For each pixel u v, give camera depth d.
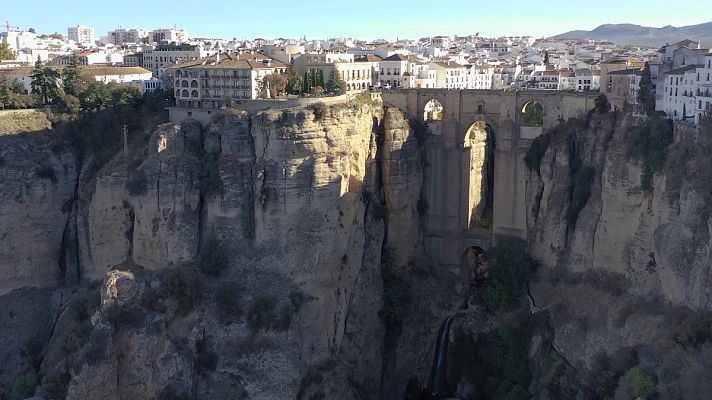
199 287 123.38
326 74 170.88
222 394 119.12
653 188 115.12
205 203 131.75
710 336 97.81
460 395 137.25
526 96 141.50
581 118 136.88
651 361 102.62
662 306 109.56
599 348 114.25
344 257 132.75
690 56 126.44
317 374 127.88
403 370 140.12
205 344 121.19
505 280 139.88
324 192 127.69
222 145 131.50
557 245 134.75
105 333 115.06
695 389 94.44
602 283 123.25
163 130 134.88
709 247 101.06
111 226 138.12
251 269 128.00
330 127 127.44
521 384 127.00
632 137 121.12
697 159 106.19
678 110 119.44
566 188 134.75
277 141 125.50
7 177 133.62
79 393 112.81
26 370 126.00
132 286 118.81
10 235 134.12
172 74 163.00
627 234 120.50
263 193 126.88
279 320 123.69
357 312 136.38
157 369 115.94
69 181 141.25
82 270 141.62
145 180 132.38
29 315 134.38
